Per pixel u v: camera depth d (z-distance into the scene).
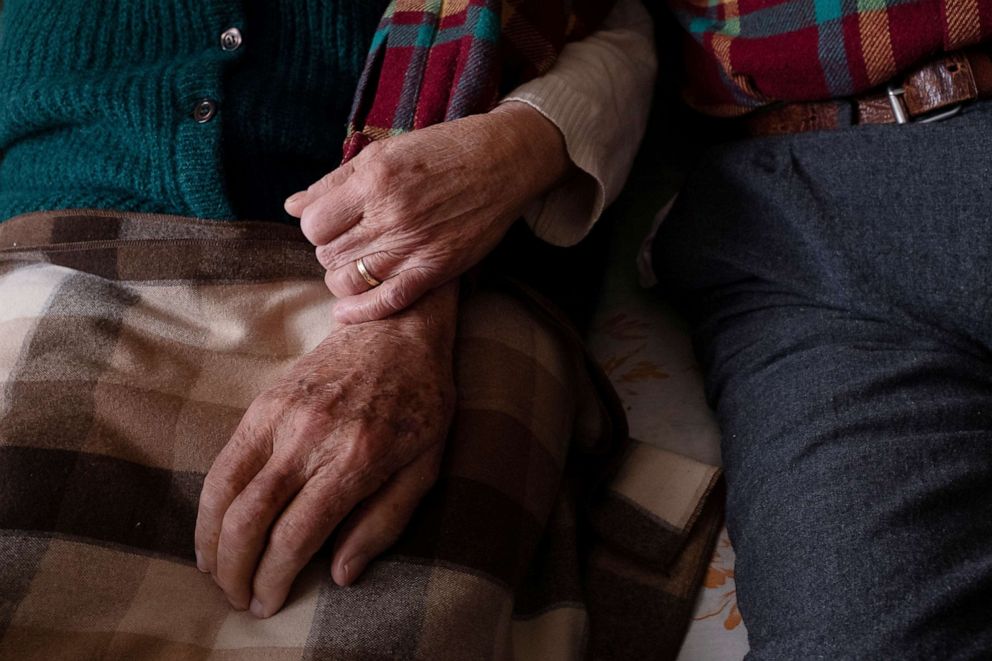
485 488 0.77
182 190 0.83
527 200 0.84
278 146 0.89
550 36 0.90
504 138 0.81
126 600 0.69
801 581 0.71
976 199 0.79
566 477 0.96
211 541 0.71
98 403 0.75
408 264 0.79
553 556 0.85
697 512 0.90
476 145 0.80
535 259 1.03
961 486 0.71
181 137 0.82
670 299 1.11
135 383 0.76
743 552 0.79
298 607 0.71
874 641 0.65
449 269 0.80
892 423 0.76
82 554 0.69
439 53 0.87
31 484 0.70
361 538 0.71
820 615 0.68
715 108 1.03
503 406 0.82
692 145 1.29
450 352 0.82
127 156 0.85
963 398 0.77
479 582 0.71
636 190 1.27
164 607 0.70
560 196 0.92
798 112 0.94
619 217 1.24
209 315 0.82
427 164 0.77
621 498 0.94
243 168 0.87
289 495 0.70
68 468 0.71
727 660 0.81
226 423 0.78
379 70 0.92
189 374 0.79
